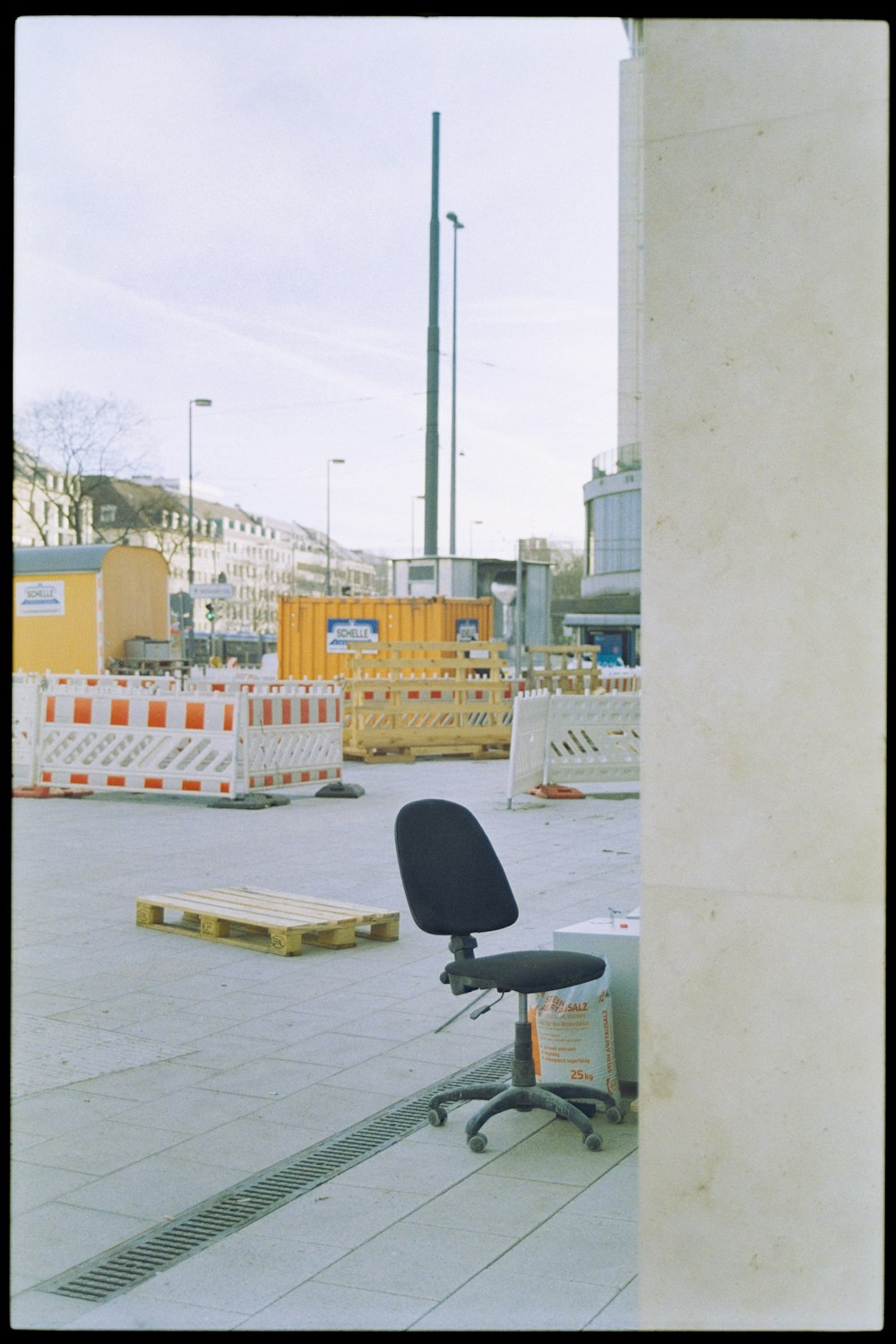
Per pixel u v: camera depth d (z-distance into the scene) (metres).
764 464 2.58
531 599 29.17
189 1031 5.68
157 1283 3.36
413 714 19.31
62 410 42.75
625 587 59.66
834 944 2.54
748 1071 2.60
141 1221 3.75
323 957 7.13
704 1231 2.64
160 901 7.78
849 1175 2.53
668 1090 2.67
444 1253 3.54
